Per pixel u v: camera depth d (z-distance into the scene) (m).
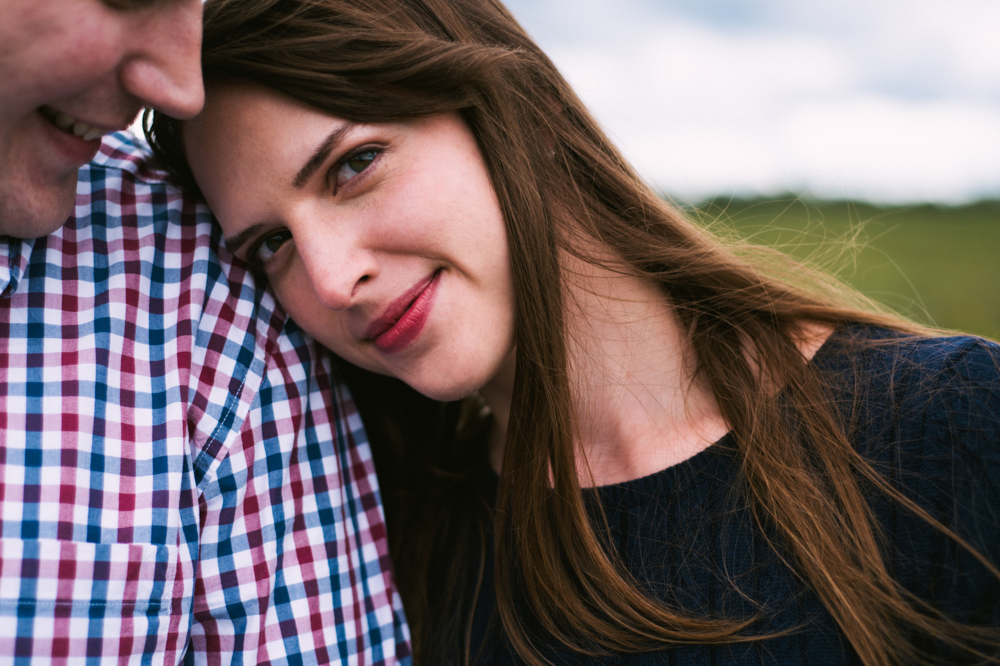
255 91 0.88
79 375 0.87
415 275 0.94
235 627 0.96
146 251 1.00
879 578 0.92
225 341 1.00
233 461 0.97
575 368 1.07
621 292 1.08
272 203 0.91
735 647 0.94
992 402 0.94
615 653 0.99
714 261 1.11
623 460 1.08
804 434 1.01
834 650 0.92
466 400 1.31
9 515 0.77
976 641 0.89
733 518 0.99
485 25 1.03
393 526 1.27
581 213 1.06
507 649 1.09
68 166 0.79
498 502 1.08
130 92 0.74
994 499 0.90
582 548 1.01
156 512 0.88
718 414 1.08
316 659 1.00
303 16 0.87
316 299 1.00
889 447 0.97
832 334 1.11
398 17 0.93
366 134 0.88
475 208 0.94
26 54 0.64
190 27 0.73
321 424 1.09
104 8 0.66
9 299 0.86
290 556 1.01
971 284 5.05
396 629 1.14
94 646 0.80
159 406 0.93
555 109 1.08
